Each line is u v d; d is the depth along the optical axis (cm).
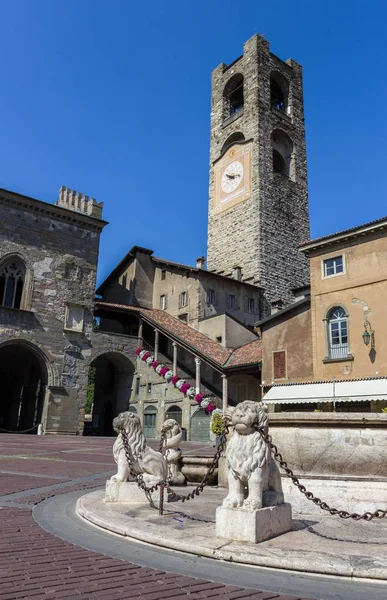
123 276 4969
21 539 588
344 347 2578
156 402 3872
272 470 635
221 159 5541
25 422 4069
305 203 5366
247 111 5359
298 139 5603
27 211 3862
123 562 504
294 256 5025
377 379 2353
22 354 4091
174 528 613
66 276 3962
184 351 4147
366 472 739
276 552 508
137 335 4594
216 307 4275
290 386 2695
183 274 4444
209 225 5447
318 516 726
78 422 3741
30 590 413
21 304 3734
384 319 2428
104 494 869
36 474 1231
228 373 3359
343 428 759
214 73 6059
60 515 739
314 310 2739
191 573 472
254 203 4928
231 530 565
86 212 4259
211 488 991
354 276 2597
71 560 506
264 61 5528
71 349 3844
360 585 446
